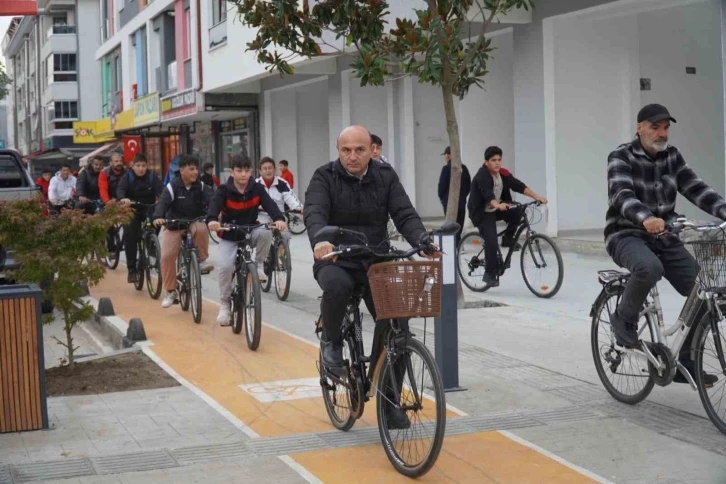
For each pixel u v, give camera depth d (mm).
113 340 10070
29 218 7543
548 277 11156
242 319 9500
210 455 5531
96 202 15078
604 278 6508
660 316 5988
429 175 20641
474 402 6645
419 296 4715
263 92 26234
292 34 10406
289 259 11758
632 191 5906
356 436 5891
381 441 5430
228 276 9602
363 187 5555
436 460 5160
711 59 17141
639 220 5691
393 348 5121
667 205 6160
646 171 6117
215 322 10438
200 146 32406
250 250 10078
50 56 56969
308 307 11398
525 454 5461
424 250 5094
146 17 33406
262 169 11836
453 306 6914
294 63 20484
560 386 7043
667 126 6031
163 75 31641
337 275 5371
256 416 6422
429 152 20594
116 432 6047
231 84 24000
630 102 16312
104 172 14070
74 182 19672
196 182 10930
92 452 5609
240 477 5121
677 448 5496
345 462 5371
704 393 5555
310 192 5523
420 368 4980
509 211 11375
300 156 26781
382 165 5660
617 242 6133
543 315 10078
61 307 7891
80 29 55219
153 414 6492
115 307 11852
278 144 26422
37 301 6082
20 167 13758
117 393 7125
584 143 16203
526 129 16312
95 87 55531
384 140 22469
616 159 6070
